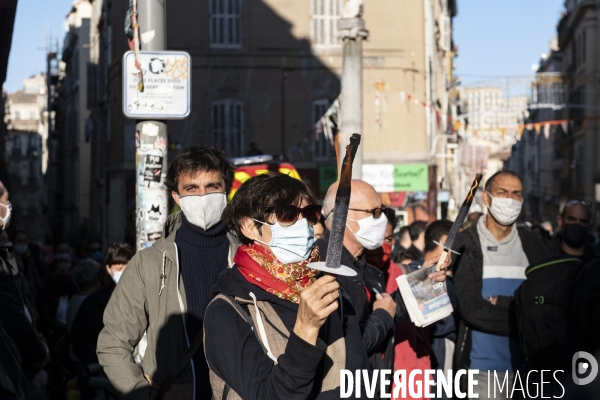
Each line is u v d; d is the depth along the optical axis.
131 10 6.05
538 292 4.96
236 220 3.07
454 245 5.71
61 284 10.27
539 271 5.00
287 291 2.96
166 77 5.95
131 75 5.91
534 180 73.44
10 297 4.57
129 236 8.40
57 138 61.25
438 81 34.25
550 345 4.90
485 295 5.57
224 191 4.10
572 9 50.69
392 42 27.67
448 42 40.91
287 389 2.68
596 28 44.66
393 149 27.50
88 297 7.04
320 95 27.64
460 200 41.88
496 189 5.58
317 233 4.77
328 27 27.78
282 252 2.95
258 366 2.80
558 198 57.88
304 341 2.68
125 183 27.81
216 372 2.90
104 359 3.91
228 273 3.10
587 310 4.60
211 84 27.22
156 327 3.95
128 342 3.97
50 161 64.44
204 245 4.07
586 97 44.44
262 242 3.01
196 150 4.13
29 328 4.61
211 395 3.82
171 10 27.03
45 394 10.68
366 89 27.58
